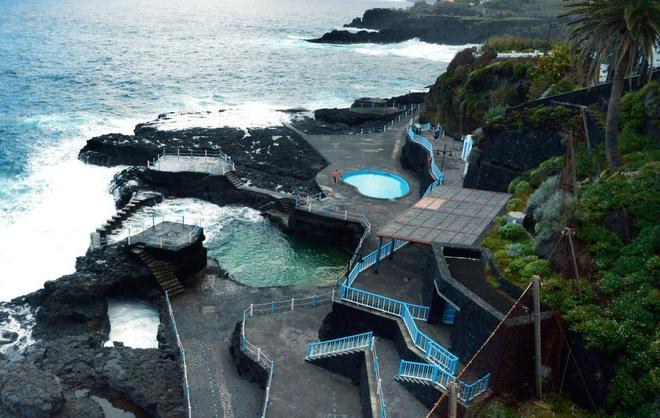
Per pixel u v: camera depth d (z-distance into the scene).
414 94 90.44
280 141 66.56
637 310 19.12
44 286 36.00
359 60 151.12
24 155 62.03
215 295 37.09
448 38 196.12
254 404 26.48
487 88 61.94
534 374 20.36
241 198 51.72
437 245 26.83
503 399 20.08
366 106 84.44
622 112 31.77
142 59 134.25
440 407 18.47
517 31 170.25
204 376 28.45
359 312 26.98
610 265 21.72
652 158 27.12
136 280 37.12
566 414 19.36
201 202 52.00
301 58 149.75
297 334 30.52
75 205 50.91
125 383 27.62
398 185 53.44
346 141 67.06
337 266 42.66
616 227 23.08
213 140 65.94
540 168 33.59
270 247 45.16
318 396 25.41
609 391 18.75
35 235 45.09
